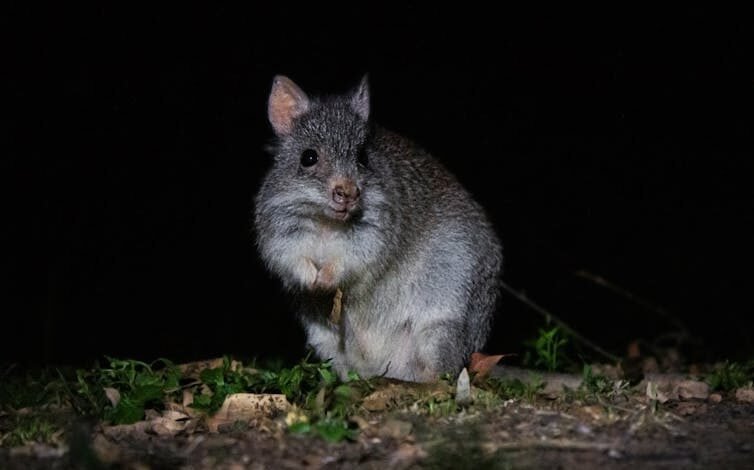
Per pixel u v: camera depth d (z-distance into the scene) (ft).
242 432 22.95
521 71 53.36
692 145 54.08
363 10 52.75
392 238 29.84
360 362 31.27
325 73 52.70
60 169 52.90
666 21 52.85
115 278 53.78
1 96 51.01
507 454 20.84
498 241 32.91
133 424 23.80
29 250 53.16
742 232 53.83
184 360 44.73
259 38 52.37
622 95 53.57
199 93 52.60
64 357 47.29
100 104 52.11
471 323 30.99
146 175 53.67
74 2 50.72
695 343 42.52
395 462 20.48
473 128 53.57
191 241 54.44
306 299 31.17
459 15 52.90
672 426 23.18
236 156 53.57
